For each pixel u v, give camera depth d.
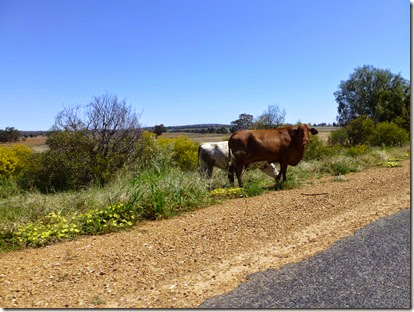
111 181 11.14
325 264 4.48
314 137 16.97
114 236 6.04
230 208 7.65
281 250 5.06
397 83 39.22
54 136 11.66
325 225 6.11
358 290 3.82
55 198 8.05
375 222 6.07
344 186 9.77
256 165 11.09
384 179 10.56
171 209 7.40
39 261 4.96
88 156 11.62
